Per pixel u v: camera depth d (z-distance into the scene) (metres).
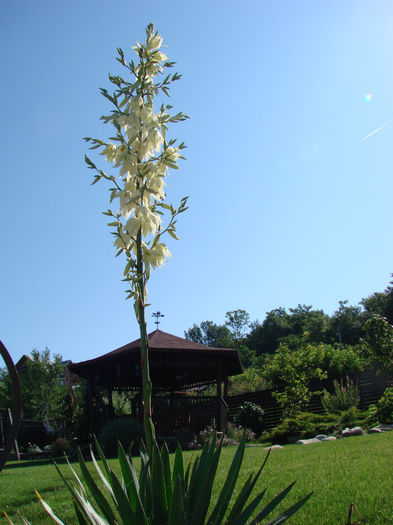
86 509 2.52
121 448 2.70
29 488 6.80
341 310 56.62
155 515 2.48
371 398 16.95
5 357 1.93
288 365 18.83
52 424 23.28
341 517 3.92
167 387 19.94
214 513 2.58
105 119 3.04
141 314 2.82
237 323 85.69
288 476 5.77
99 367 14.80
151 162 2.93
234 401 18.69
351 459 6.58
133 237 2.93
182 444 12.12
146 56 3.10
